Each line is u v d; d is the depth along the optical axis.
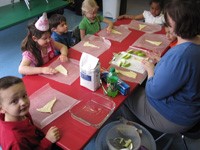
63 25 2.06
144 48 1.74
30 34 1.50
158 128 1.40
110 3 3.97
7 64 2.79
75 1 4.07
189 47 1.08
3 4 3.53
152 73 1.36
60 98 1.20
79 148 0.93
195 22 1.04
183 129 1.32
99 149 1.42
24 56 1.48
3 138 0.93
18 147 0.91
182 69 1.08
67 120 1.06
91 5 2.18
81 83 1.28
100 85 1.29
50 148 1.01
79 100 1.19
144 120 1.46
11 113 0.96
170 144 1.79
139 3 4.72
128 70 1.45
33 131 1.01
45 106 1.14
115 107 1.15
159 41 1.85
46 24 1.47
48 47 1.60
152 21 2.41
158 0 2.32
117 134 1.45
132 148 1.34
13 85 0.94
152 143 1.46
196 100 1.22
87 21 2.23
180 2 1.04
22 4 3.60
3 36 3.44
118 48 1.72
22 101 0.95
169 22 1.12
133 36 1.94
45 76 1.38
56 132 0.97
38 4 3.61
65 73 1.41
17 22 3.03
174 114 1.26
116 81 1.24
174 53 1.11
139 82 1.34
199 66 1.09
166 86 1.15
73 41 2.18
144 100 1.44
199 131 1.29
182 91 1.20
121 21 2.29
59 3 3.69
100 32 2.00
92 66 1.20
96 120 1.06
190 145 1.82
